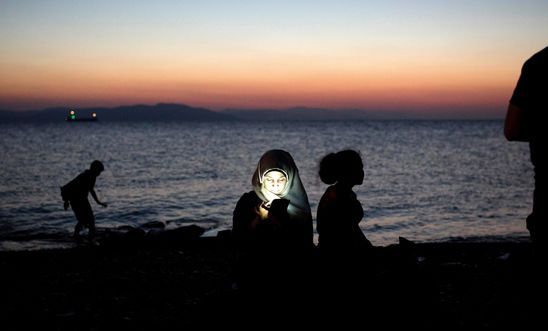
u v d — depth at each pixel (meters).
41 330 5.25
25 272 7.91
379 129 178.62
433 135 119.00
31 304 6.17
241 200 4.54
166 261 8.75
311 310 4.11
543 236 2.90
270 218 4.22
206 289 6.82
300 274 4.24
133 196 23.25
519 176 32.91
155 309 5.92
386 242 13.20
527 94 2.90
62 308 5.99
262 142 87.00
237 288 4.35
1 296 6.53
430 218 17.22
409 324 4.07
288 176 4.40
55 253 9.54
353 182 4.35
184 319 5.51
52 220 15.85
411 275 4.25
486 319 5.23
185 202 21.30
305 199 4.51
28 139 88.69
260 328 4.13
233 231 4.47
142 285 7.08
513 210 19.11
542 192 2.91
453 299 6.01
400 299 4.12
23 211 17.73
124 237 10.87
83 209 12.27
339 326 4.05
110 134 120.38
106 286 7.04
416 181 29.88
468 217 17.47
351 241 4.23
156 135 117.44
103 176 32.84
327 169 4.35
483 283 6.82
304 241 4.41
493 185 27.89
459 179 31.03
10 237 12.91
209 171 36.78
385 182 29.34
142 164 42.59
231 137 108.81
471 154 54.94
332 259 4.20
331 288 4.14
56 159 45.88
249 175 33.97
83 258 9.05
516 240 13.27
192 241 10.81
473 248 9.69
